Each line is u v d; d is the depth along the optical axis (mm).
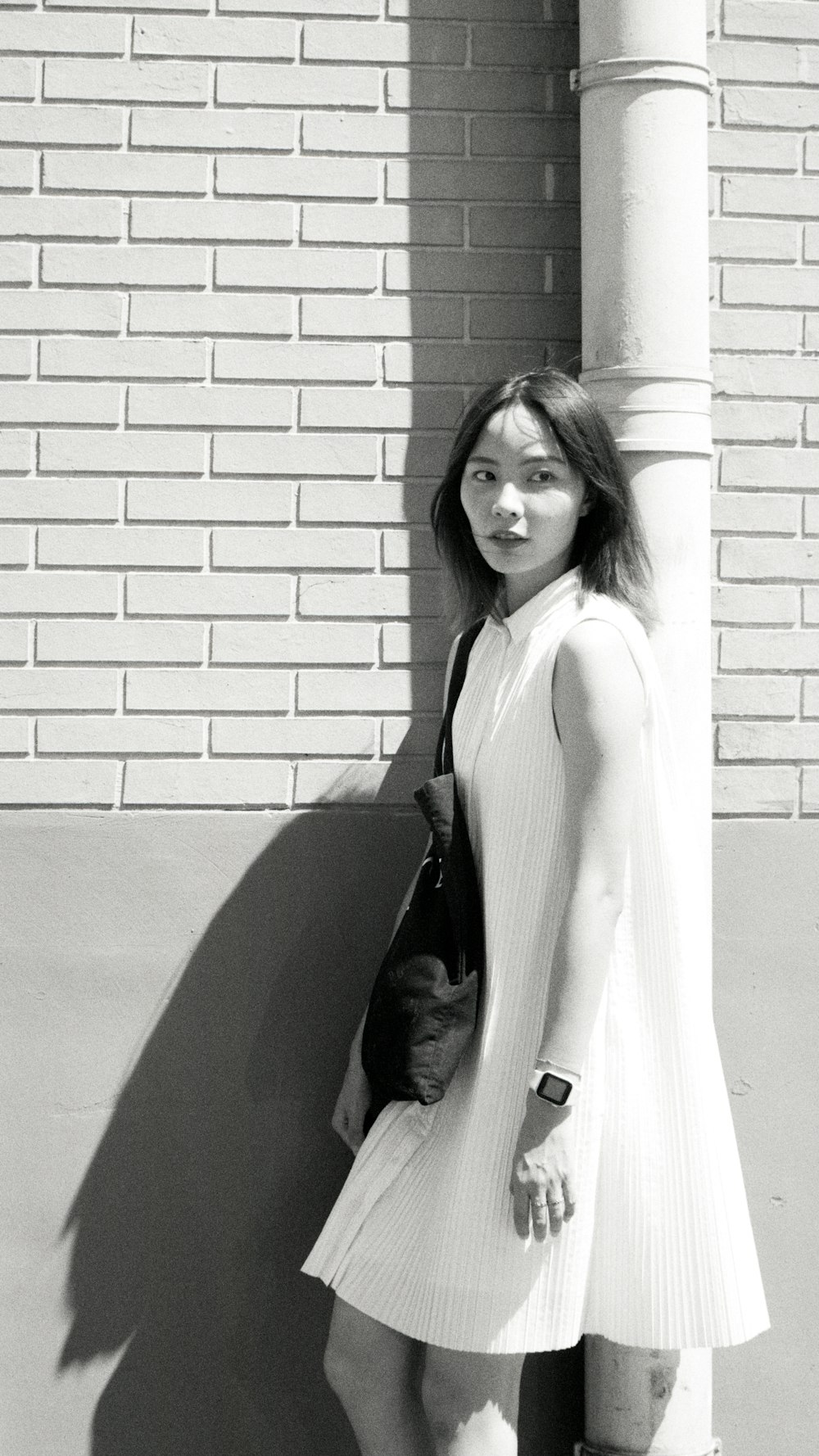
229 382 3127
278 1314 3113
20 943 3084
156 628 3115
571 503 2551
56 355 3102
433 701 3158
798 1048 3199
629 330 2947
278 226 3133
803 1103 3197
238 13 3125
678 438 2955
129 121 3113
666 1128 2545
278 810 3137
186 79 3119
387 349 3150
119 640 3109
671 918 2545
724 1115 2600
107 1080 3094
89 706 3104
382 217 3150
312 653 3139
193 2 3115
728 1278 2547
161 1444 3092
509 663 2590
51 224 3102
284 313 3135
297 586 3139
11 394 3096
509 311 3172
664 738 2547
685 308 2963
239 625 3125
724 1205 2561
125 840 3104
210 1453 3098
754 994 3191
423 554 3156
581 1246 2473
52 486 3102
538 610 2574
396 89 3152
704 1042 2578
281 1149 3115
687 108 2955
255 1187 3111
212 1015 3111
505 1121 2477
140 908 3104
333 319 3141
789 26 3225
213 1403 3100
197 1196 3102
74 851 3096
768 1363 3178
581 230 3127
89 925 3096
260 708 3129
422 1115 2582
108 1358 3084
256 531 3131
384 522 3146
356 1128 2900
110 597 3109
